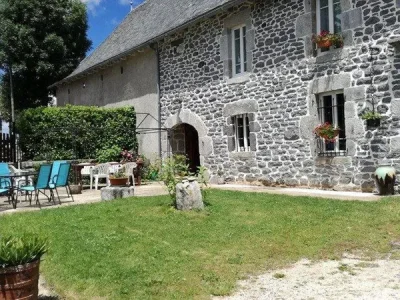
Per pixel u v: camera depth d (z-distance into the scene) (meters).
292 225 5.98
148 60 14.16
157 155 13.70
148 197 8.34
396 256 4.87
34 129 13.30
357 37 8.35
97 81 17.61
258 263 4.70
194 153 13.91
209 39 11.85
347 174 8.60
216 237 5.54
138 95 14.76
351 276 4.29
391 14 7.85
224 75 11.39
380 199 7.26
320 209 6.75
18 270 3.45
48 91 23.80
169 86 13.27
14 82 23.30
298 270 4.50
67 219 6.61
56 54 22.55
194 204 6.89
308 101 9.27
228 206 7.21
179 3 14.80
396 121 7.82
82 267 4.58
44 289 4.23
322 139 9.16
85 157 13.63
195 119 12.34
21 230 6.02
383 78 7.98
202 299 3.80
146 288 4.02
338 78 8.66
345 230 5.72
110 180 9.37
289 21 9.66
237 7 10.96
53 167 9.30
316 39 8.91
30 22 21.75
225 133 11.41
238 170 11.06
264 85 10.27
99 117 13.98
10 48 21.52
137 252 4.97
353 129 8.45
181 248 5.14
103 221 6.39
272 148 10.12
